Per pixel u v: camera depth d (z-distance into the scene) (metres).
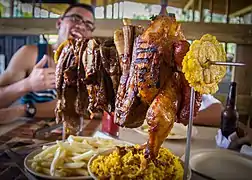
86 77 0.92
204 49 0.61
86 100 1.03
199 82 0.61
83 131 1.49
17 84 2.07
